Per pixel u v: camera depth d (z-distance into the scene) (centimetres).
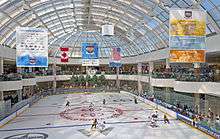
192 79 2708
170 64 4284
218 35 2558
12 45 4272
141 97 4925
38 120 3152
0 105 2883
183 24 1980
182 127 2730
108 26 3108
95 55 3881
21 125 2881
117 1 3844
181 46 1989
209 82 2547
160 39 4281
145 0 3412
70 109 3975
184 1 2820
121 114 3512
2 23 3378
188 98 3169
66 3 3959
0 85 3088
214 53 2888
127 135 2409
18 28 2269
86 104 4506
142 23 4334
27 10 3456
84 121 3072
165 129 2642
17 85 3384
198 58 2009
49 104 4541
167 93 3750
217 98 3009
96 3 4059
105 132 2527
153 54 4741
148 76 4869
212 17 2641
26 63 2284
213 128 2330
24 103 3931
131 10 4041
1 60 3653
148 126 2773
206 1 2528
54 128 2720
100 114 3528
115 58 4544
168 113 3488
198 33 1991
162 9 3362
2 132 2569
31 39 2295
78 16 4875
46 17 4409
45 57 2327
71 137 2352
